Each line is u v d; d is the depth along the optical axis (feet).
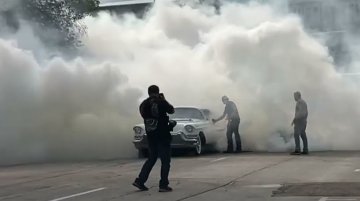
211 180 35.14
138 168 43.60
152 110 31.22
